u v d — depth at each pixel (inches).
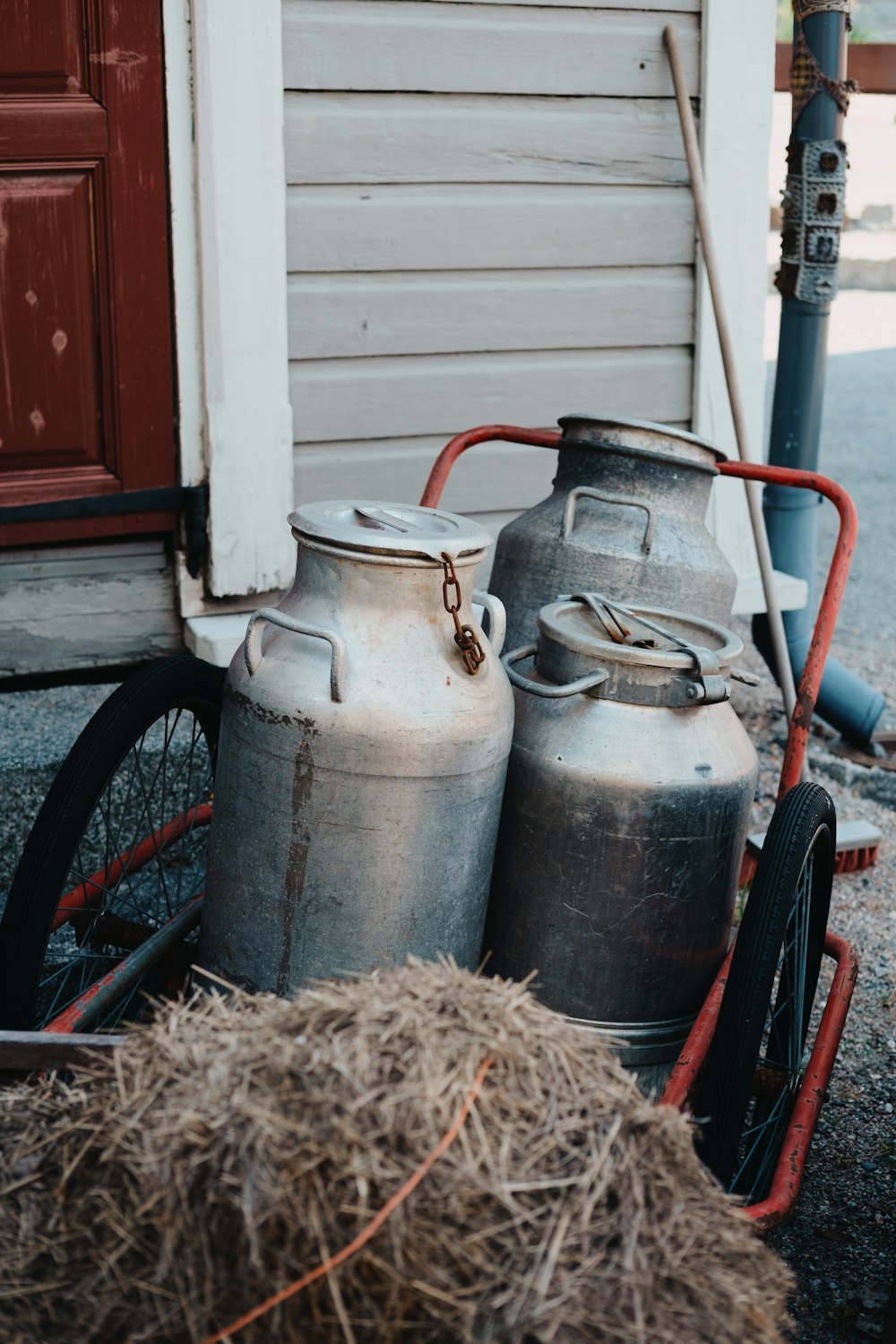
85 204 135.4
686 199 165.3
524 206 158.6
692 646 92.4
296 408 154.7
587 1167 58.5
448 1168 55.9
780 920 86.0
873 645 245.1
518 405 164.1
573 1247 56.4
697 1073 90.3
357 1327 54.5
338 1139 56.0
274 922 88.9
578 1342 54.2
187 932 101.2
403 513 94.9
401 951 88.7
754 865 143.9
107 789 104.9
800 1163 84.3
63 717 139.1
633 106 160.4
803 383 181.8
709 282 158.9
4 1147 65.2
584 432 118.5
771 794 171.2
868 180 828.6
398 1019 61.1
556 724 93.0
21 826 130.7
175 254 138.8
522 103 155.7
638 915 92.9
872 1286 95.1
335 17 145.7
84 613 145.4
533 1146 58.2
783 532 184.4
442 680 85.6
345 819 85.4
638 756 90.9
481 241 157.8
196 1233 56.5
